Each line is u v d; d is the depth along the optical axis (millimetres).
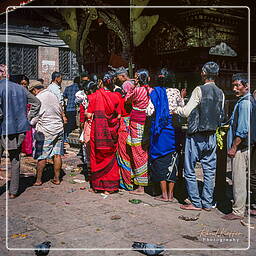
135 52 8156
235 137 3736
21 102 4461
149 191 4984
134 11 7191
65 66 17703
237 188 3779
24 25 15945
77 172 6191
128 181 4902
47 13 9375
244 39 7473
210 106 3883
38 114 4797
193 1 6641
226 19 7047
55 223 3664
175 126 4395
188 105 3912
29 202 4406
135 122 4652
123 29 7777
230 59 7379
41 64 16703
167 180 4414
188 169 4086
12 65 16031
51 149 5207
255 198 3988
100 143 4613
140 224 3643
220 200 4520
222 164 4480
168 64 7633
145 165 4695
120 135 4875
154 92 4391
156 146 4371
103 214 3947
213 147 4023
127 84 5156
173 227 3562
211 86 3988
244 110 3615
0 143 4461
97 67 9672
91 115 4781
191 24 6832
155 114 4355
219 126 4012
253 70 7672
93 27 9156
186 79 7191
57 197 4625
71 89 8672
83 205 4277
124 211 4055
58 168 5289
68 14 9055
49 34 16625
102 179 4750
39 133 5145
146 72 4676
